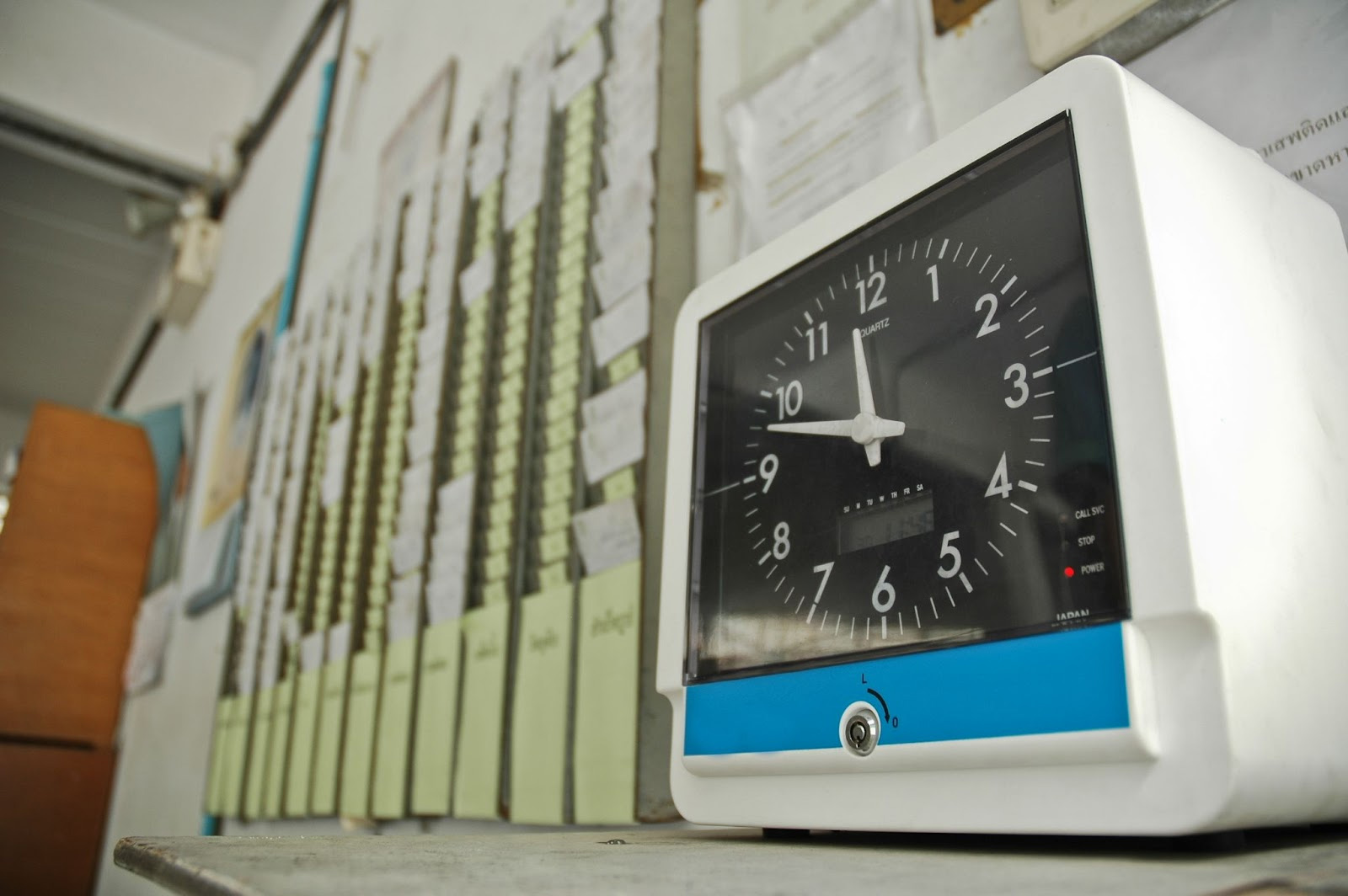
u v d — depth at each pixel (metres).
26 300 5.53
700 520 0.62
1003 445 0.44
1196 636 0.35
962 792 0.41
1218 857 0.35
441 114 1.77
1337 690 0.39
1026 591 0.41
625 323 1.00
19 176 4.43
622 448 0.96
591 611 0.94
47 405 3.10
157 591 3.05
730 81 1.02
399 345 1.61
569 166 1.21
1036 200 0.46
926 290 0.51
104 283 5.34
